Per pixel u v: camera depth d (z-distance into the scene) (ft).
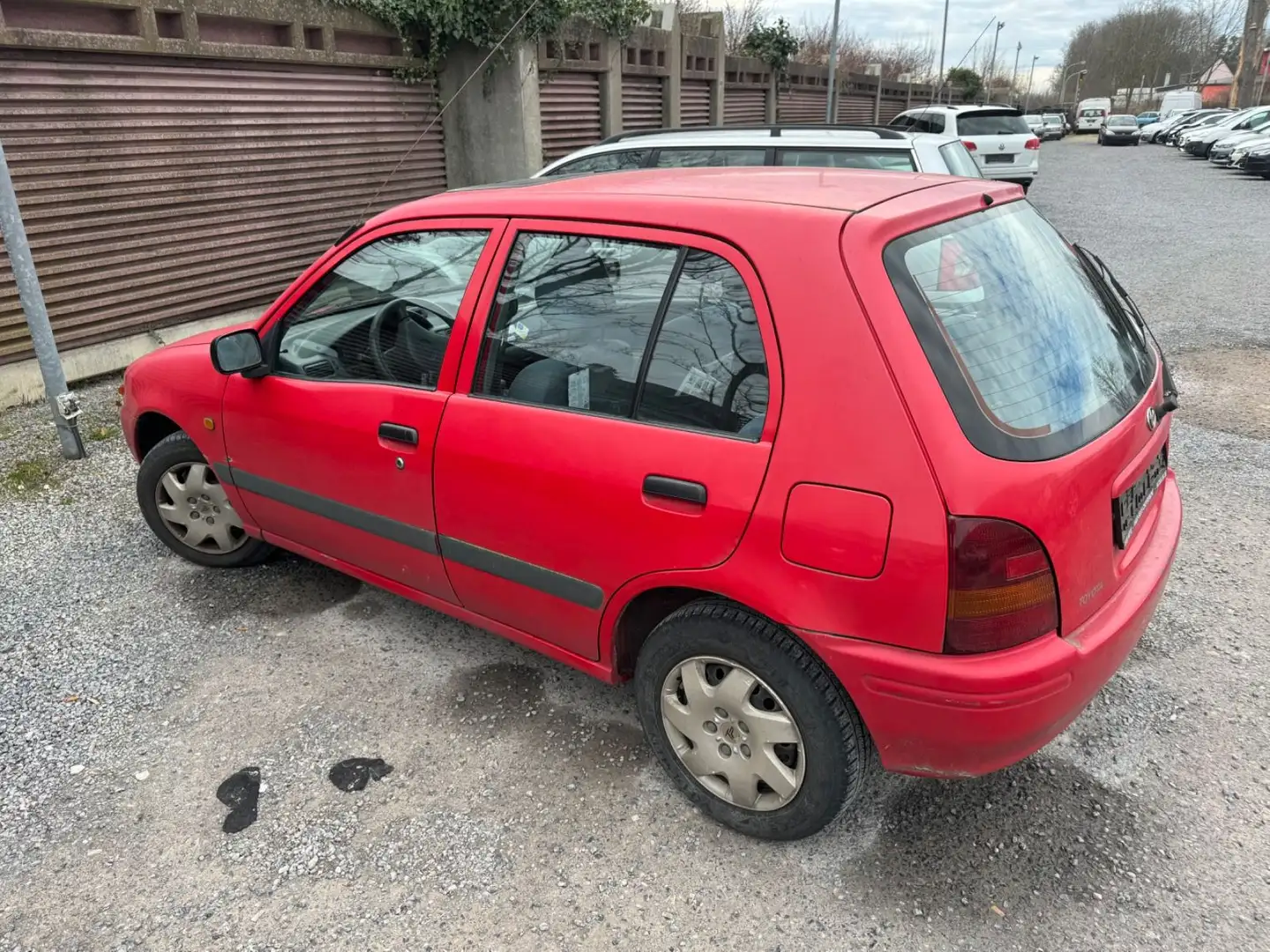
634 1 36.32
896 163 18.98
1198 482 15.46
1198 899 7.39
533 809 8.48
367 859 7.93
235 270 23.99
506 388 8.61
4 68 17.78
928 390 6.31
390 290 9.71
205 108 22.07
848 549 6.50
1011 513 6.20
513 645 11.18
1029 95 262.67
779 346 6.84
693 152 21.07
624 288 7.89
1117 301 9.40
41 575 12.88
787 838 7.86
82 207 19.77
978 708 6.41
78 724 9.70
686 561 7.36
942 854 7.91
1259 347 23.17
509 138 31.12
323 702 10.09
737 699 7.61
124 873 7.80
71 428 16.61
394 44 27.81
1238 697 9.89
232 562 12.81
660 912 7.36
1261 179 73.31
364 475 9.82
